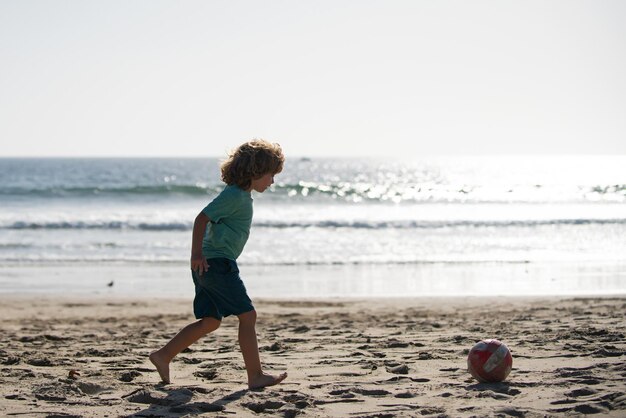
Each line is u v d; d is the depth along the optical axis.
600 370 4.99
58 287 15.11
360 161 177.25
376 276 16.62
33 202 38.84
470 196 45.72
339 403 4.23
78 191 44.19
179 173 90.81
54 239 24.05
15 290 14.62
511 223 29.11
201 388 4.65
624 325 7.97
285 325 9.22
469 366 4.75
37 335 8.50
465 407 3.99
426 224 28.61
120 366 5.80
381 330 8.29
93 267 18.38
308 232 26.25
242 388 4.73
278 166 4.75
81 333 8.80
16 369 5.61
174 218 29.62
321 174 92.06
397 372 5.27
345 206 38.94
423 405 4.12
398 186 56.88
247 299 4.71
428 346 6.67
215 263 4.66
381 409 4.05
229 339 7.76
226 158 4.81
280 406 4.21
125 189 44.25
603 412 3.82
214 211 4.59
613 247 22.34
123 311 11.73
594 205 39.19
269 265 18.52
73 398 4.47
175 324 10.03
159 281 16.05
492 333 7.50
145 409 4.15
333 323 9.38
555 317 9.27
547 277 16.41
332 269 17.86
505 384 4.63
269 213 33.72
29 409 4.16
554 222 29.47
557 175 78.69
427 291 14.41
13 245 22.44
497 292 14.22
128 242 23.28
